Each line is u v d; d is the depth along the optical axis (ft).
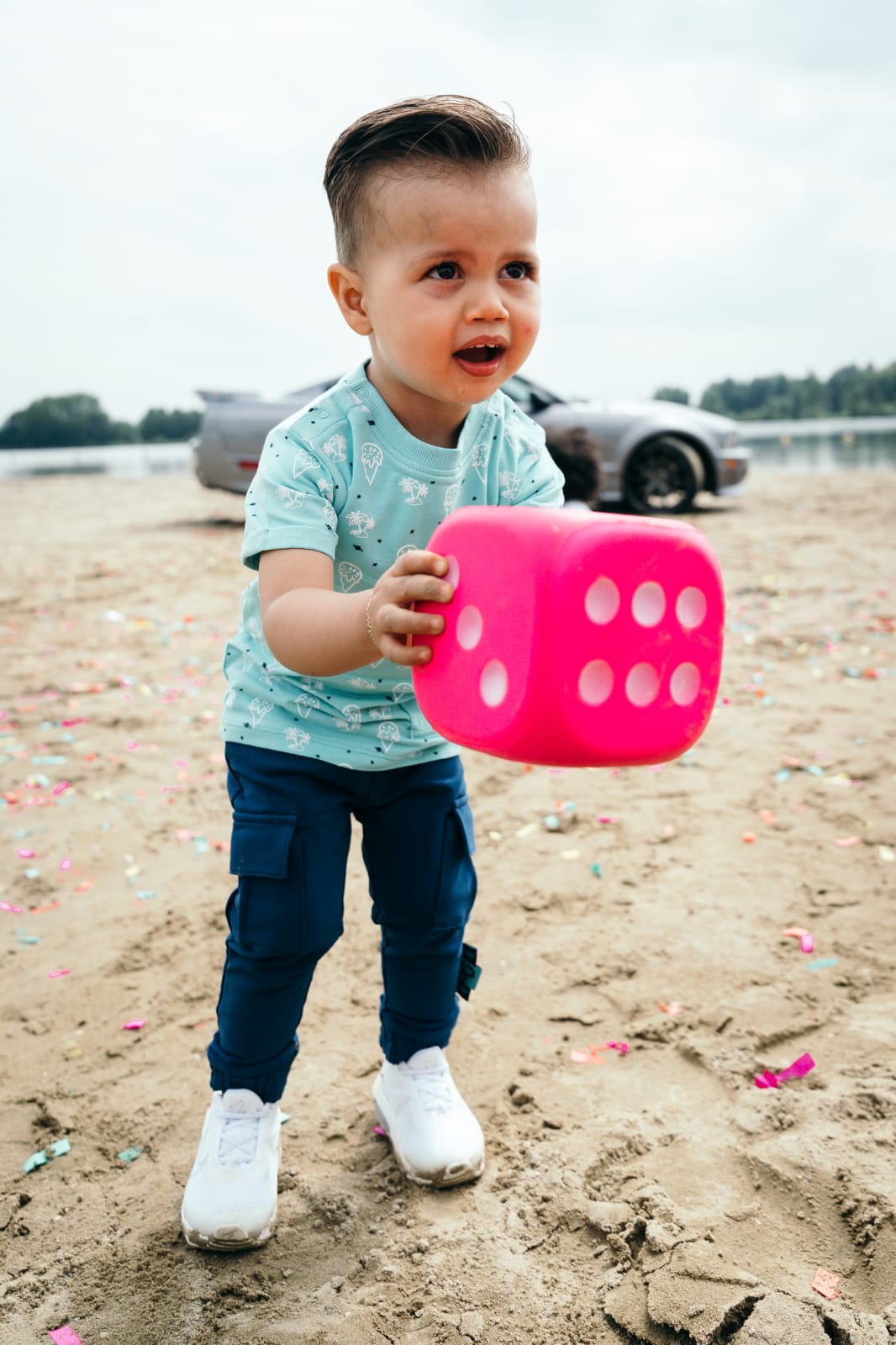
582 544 3.10
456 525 3.45
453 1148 5.13
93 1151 5.53
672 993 6.76
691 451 27.63
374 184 3.85
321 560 4.19
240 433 27.09
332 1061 6.21
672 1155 5.28
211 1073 5.27
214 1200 4.79
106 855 9.12
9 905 8.25
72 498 43.42
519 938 7.50
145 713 13.15
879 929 7.45
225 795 10.44
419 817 4.91
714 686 3.46
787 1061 6.02
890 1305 4.31
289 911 4.57
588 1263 4.65
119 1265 4.75
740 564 21.54
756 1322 4.16
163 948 7.51
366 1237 4.85
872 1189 4.89
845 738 11.34
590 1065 6.07
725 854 8.71
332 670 3.91
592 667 3.17
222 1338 4.31
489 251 3.83
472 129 3.76
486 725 3.26
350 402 4.42
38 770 11.17
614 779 10.52
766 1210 4.90
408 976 5.20
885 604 17.61
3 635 17.48
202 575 22.75
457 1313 4.39
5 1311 4.50
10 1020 6.70
